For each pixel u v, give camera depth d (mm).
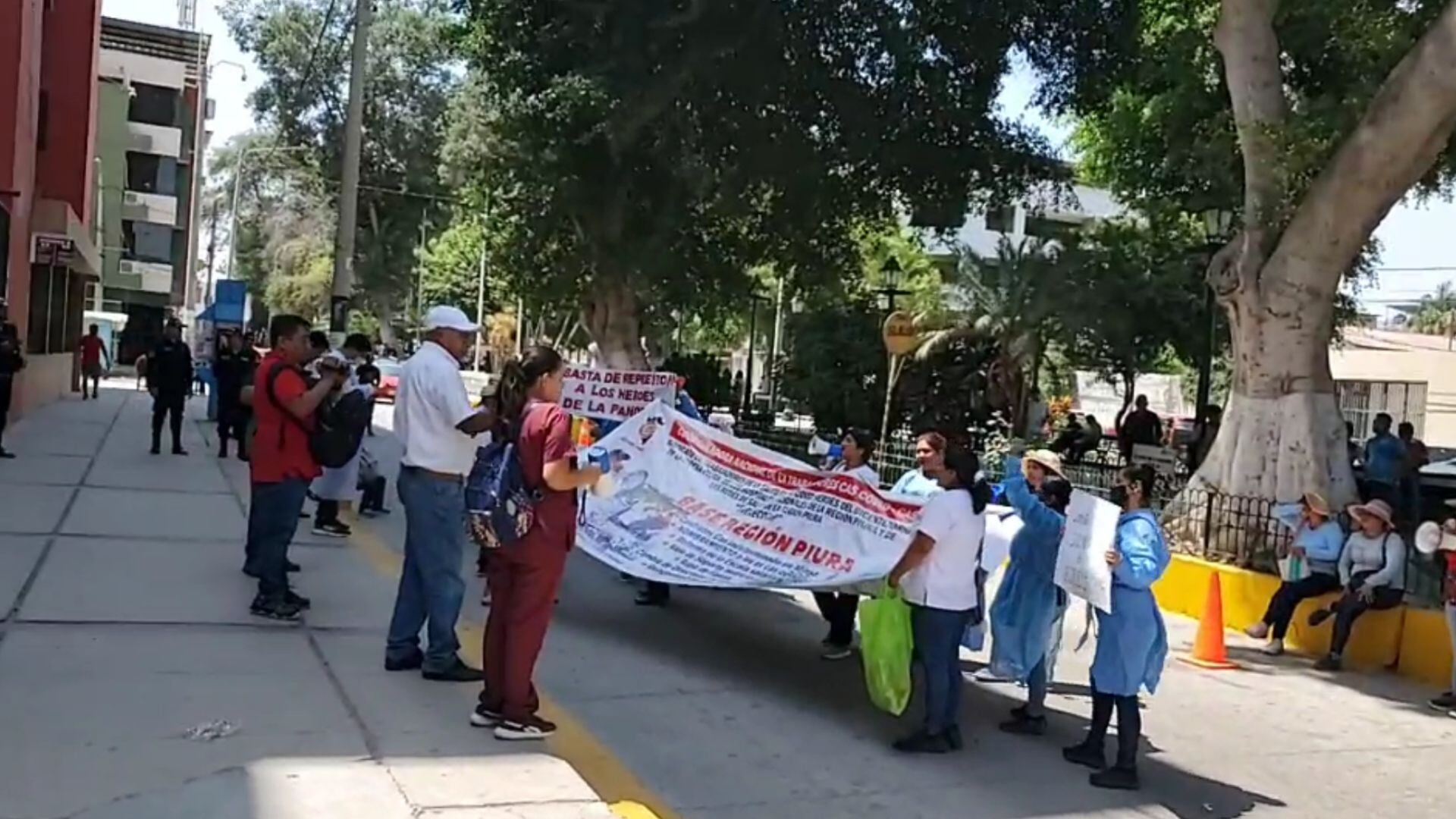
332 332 18656
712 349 43688
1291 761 7340
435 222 54688
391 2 48188
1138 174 23438
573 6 16500
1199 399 19094
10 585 8180
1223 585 11562
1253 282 12594
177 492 13227
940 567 6730
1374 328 52344
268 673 6676
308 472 7926
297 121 49094
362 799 4953
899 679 6785
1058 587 7289
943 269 30812
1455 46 10734
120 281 54625
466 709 6301
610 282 23109
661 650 8539
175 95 56844
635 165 19500
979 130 18344
